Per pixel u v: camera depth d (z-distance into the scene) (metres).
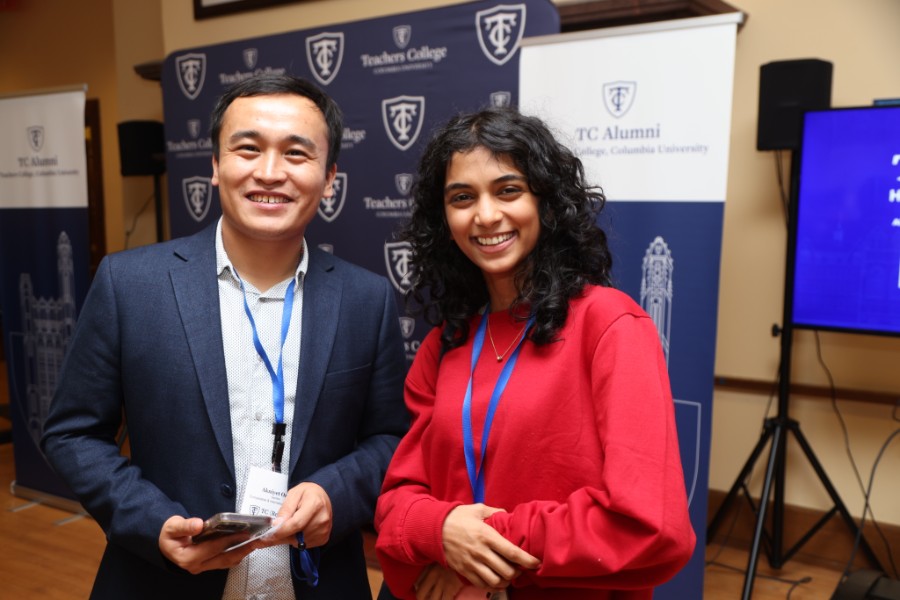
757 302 3.09
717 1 2.96
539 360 1.16
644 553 0.97
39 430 3.81
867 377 2.93
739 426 3.19
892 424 2.90
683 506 1.01
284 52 3.35
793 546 2.99
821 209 2.62
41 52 6.72
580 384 1.12
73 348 1.41
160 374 1.37
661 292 2.49
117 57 4.75
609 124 2.52
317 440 1.44
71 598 2.86
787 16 2.91
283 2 3.88
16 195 3.68
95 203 6.42
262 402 1.41
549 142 1.19
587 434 1.11
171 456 1.37
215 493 1.35
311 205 1.41
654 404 1.05
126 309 1.39
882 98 2.76
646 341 1.11
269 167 1.34
